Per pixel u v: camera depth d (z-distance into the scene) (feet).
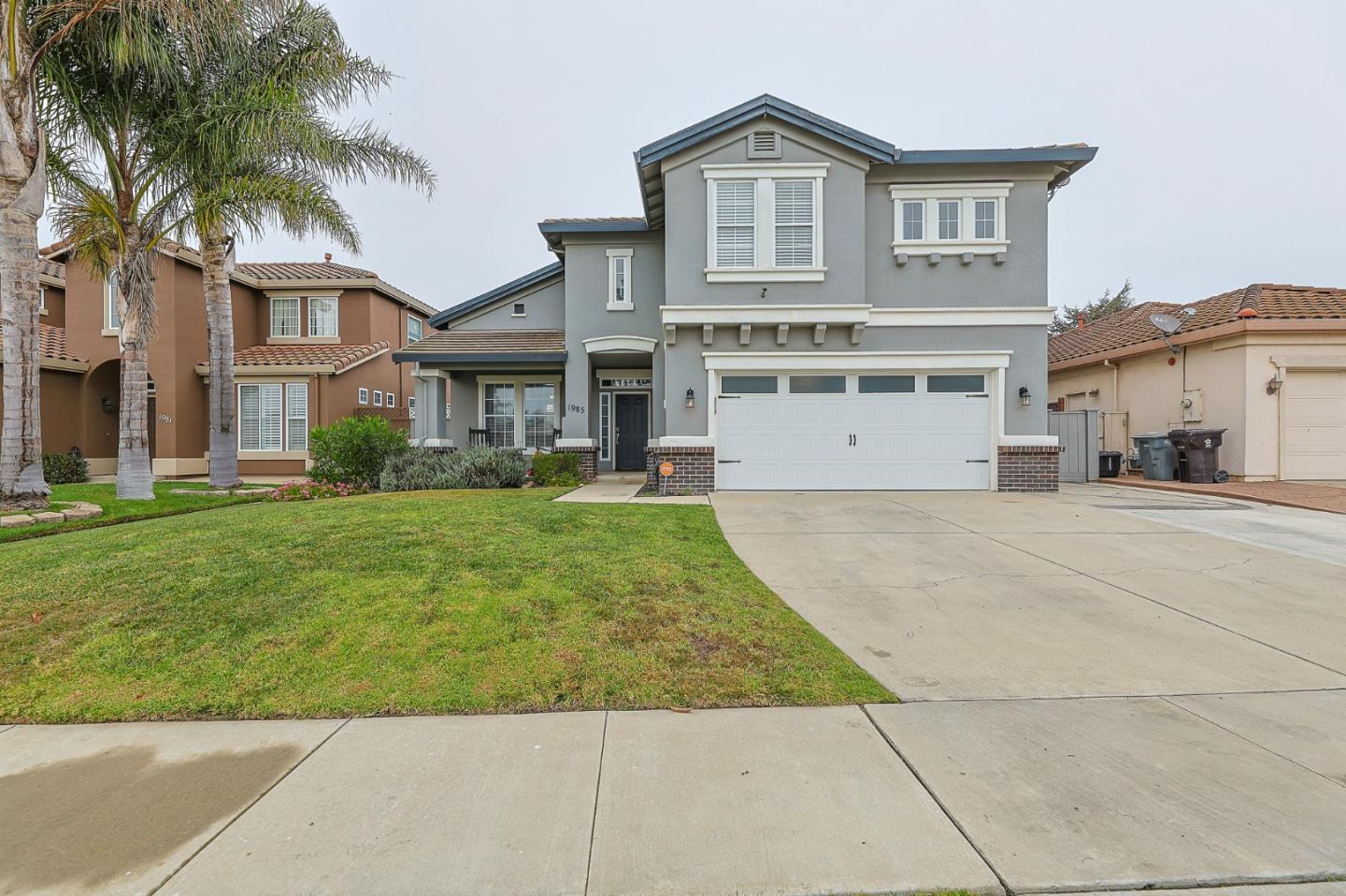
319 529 24.94
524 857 8.97
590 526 26.30
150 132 38.42
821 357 41.32
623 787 10.60
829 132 40.06
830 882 8.47
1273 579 21.80
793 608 19.02
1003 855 8.91
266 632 16.34
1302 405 46.09
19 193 31.60
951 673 14.93
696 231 41.29
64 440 62.13
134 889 8.47
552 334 57.16
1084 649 16.22
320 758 11.59
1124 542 26.78
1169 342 51.44
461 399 58.08
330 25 40.91
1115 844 9.12
